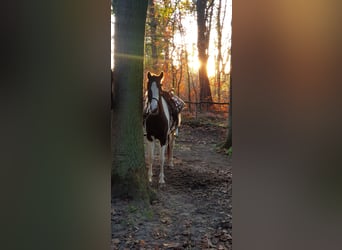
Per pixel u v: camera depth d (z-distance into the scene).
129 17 1.61
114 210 1.63
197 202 1.70
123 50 1.61
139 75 1.63
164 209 1.67
